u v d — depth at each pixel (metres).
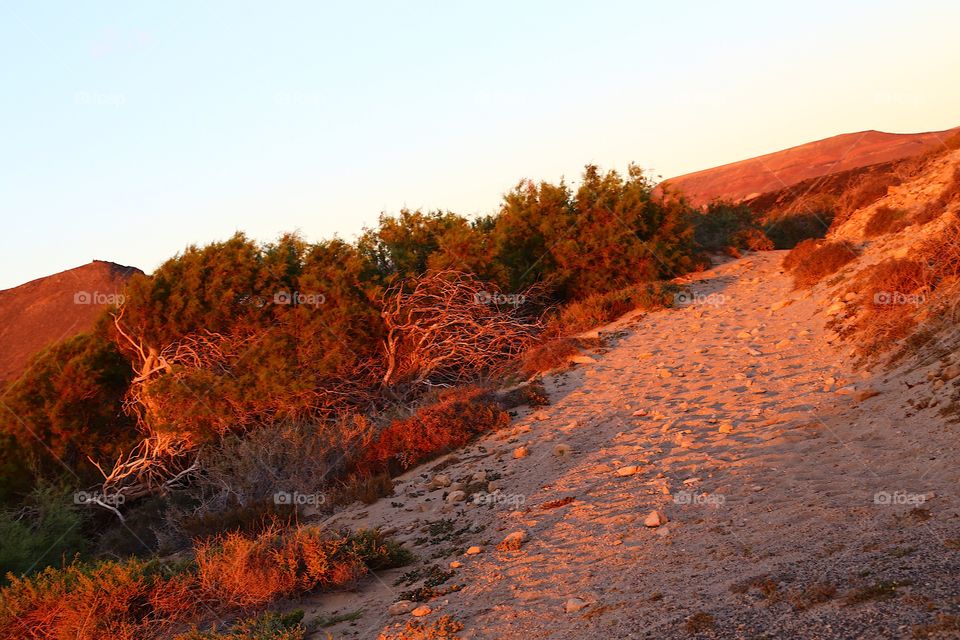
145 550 11.88
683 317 17.88
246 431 15.38
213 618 6.89
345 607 6.66
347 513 10.05
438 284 18.50
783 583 4.53
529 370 16.14
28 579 7.45
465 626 5.55
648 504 7.32
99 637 6.63
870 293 12.53
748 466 7.63
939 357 8.53
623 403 12.00
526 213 23.89
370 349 17.66
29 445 16.58
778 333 14.38
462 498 9.30
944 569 4.12
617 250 22.05
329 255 18.45
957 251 11.30
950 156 21.86
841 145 84.69
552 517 7.79
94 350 17.70
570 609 5.32
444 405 12.69
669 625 4.43
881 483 6.11
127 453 16.94
